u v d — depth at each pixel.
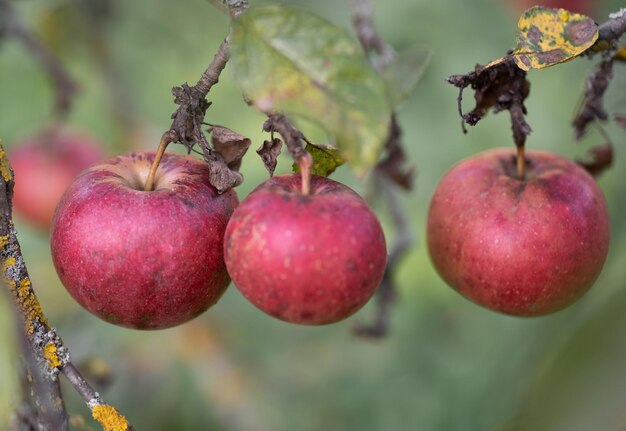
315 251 0.61
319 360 1.13
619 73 0.85
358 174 0.60
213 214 0.65
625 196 0.98
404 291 1.12
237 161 0.66
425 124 1.13
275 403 1.07
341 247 0.61
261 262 0.62
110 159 0.67
